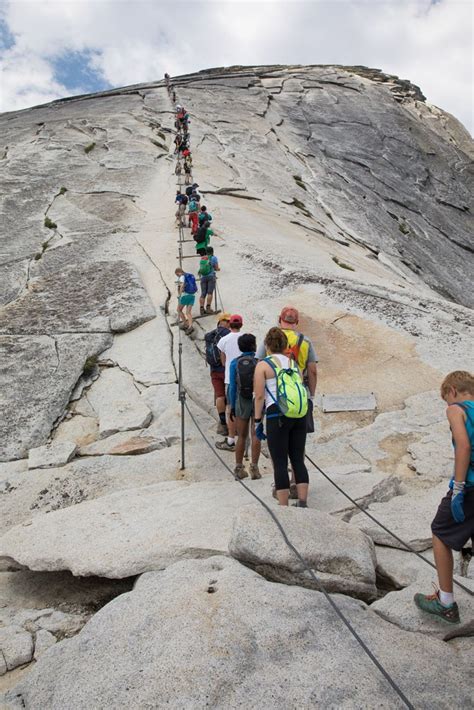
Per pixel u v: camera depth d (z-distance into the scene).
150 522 5.89
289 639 3.93
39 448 8.61
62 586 5.64
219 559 4.96
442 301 13.79
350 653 3.85
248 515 5.15
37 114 41.78
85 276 15.02
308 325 11.97
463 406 3.97
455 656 3.91
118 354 11.48
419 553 5.46
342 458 8.13
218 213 21.09
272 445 5.82
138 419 9.35
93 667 3.87
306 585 4.64
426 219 39.03
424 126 54.34
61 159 27.64
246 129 40.56
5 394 10.03
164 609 4.29
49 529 6.01
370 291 13.38
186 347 11.69
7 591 5.66
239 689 3.56
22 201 22.17
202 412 9.61
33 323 12.39
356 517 6.00
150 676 3.69
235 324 7.85
